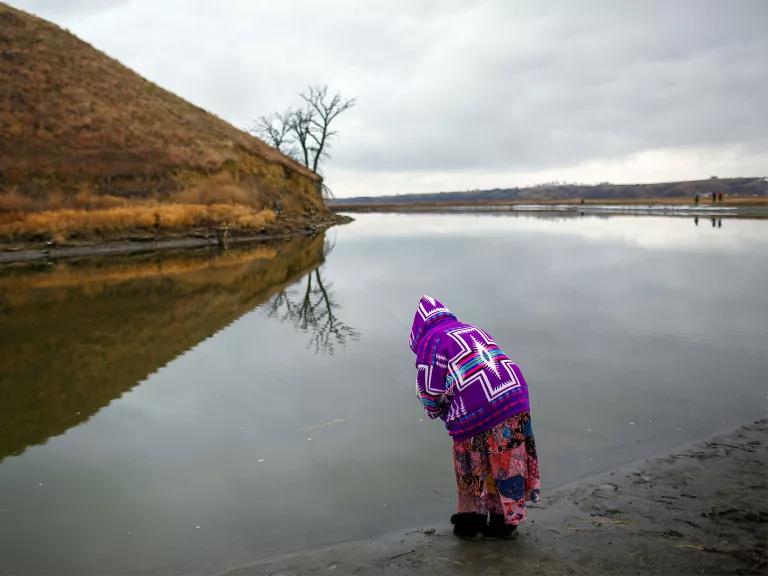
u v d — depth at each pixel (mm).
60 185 29906
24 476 4477
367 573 3189
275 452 4820
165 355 7879
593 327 8820
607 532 3484
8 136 32062
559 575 3090
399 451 4785
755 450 4500
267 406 5895
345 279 14703
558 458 4559
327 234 33406
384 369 7109
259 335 9016
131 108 41594
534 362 7086
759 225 32062
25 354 7977
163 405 5977
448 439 5000
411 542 3502
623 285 12602
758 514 3602
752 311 9828
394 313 10523
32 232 23125
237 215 32062
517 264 16484
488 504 3490
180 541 3568
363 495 4094
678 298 11062
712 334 8312
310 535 3613
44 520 3844
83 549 3494
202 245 26562
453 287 12773
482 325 9016
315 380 6707
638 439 4844
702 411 5418
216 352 8016
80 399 6195
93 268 18141
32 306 11578
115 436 5223
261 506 3973
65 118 35938
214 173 38344
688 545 3305
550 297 11344
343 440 5023
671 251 19016
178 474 4469
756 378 6348
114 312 10945
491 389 3305
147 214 27438
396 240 26953
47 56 42375
